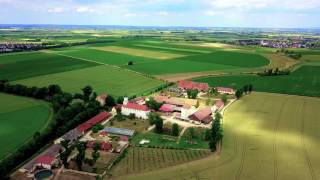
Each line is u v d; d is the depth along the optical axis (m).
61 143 139.00
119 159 133.62
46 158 128.38
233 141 153.00
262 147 146.38
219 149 144.00
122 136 157.62
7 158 126.50
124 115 190.12
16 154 129.50
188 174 121.81
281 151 142.62
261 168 126.69
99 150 142.00
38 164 126.38
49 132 153.75
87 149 143.88
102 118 180.25
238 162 131.62
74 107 181.62
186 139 156.25
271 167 127.69
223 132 164.00
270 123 178.12
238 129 168.50
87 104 194.88
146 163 130.62
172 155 138.38
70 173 122.50
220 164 130.00
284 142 152.38
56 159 132.75
